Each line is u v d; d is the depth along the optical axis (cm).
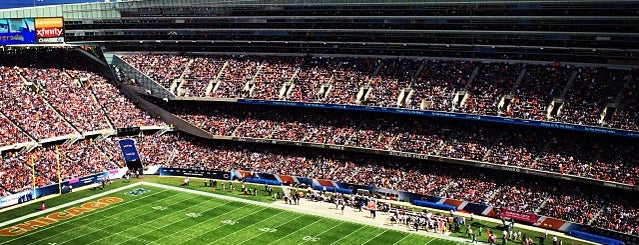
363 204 7500
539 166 7212
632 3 7050
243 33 10006
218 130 9462
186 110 9969
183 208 7362
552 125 7262
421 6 8556
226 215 7106
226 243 6178
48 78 9619
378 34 9062
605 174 6812
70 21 10400
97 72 10381
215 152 9375
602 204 6788
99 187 8288
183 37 10388
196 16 10138
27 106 8875
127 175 8844
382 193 7938
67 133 8844
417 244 6194
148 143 9550
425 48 8944
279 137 9000
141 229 6575
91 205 7431
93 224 6719
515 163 7375
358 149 8375
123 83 10219
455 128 8225
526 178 7456
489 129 8031
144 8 10350
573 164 7094
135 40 10612
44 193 7838
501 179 7562
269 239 6309
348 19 9144
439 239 6347
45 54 10138
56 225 6669
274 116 9450
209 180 8762
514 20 7988
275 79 9544
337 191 8181
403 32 8856
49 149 8562
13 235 6319
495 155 7581
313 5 9294
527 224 6912
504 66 8388
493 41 8331
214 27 10106
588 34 7556
